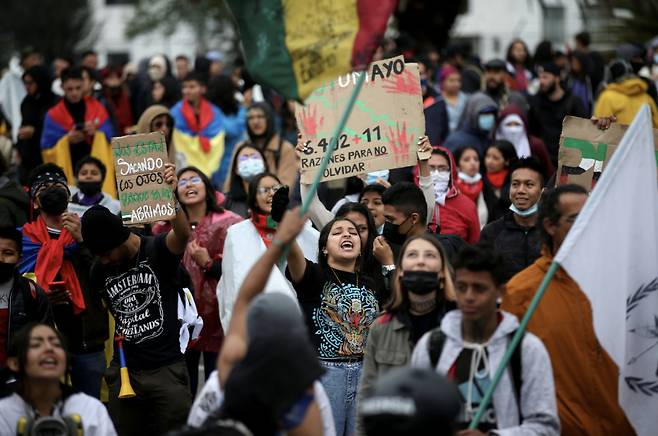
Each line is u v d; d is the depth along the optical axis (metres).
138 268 9.82
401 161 11.01
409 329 8.07
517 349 7.13
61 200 11.04
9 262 9.65
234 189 14.12
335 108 11.06
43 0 44.34
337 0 7.52
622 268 7.77
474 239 12.42
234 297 10.09
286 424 5.95
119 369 9.91
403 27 31.34
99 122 17.05
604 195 7.77
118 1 50.97
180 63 24.62
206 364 11.54
